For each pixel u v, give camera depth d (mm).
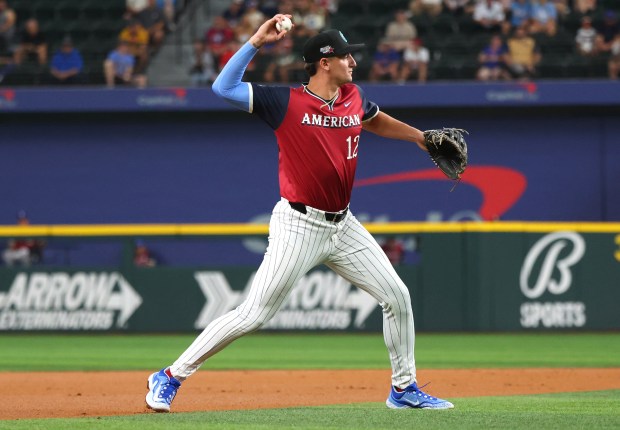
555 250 53031
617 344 46500
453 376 32750
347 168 19438
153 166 65312
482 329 52625
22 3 70250
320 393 27422
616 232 53312
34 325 54000
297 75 64125
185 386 29688
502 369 35344
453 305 52875
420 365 37250
